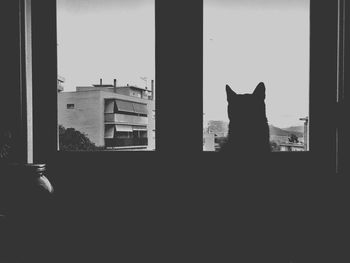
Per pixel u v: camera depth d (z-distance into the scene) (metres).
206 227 1.72
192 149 1.85
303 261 1.40
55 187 1.90
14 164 1.38
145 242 1.60
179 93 1.85
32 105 1.92
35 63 1.89
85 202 1.88
